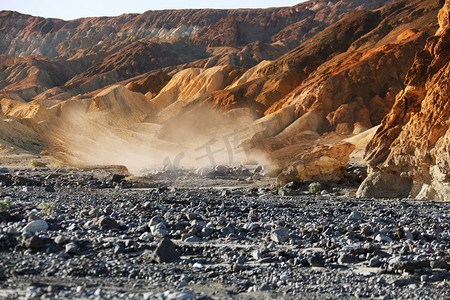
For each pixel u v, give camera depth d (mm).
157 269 16828
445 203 40781
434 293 15273
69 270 15805
